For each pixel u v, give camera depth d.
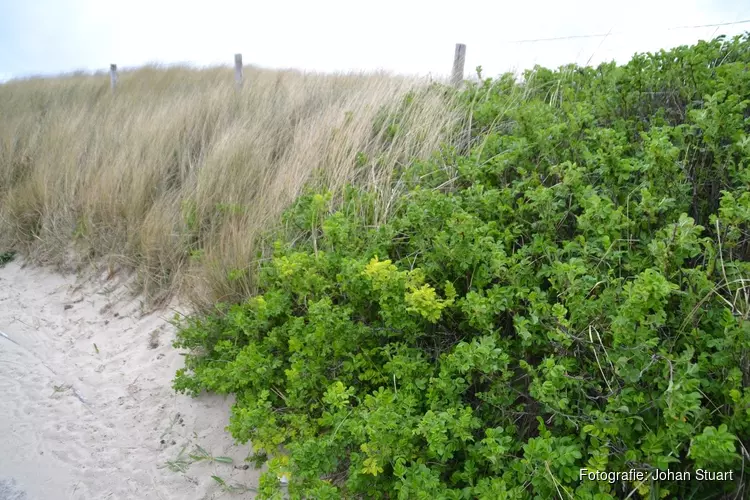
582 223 2.60
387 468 2.31
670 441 1.83
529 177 3.33
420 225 3.01
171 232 4.84
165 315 4.45
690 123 3.22
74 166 6.24
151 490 2.97
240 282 3.94
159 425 3.41
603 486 1.89
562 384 2.04
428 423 2.09
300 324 2.87
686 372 1.81
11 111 9.40
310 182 4.46
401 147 4.52
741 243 2.42
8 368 4.21
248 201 4.72
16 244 6.05
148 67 12.66
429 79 5.74
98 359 4.21
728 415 1.93
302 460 2.29
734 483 1.90
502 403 2.28
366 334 2.78
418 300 2.42
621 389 2.06
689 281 2.16
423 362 2.56
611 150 3.02
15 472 3.19
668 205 2.54
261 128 5.75
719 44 3.98
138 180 5.48
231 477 2.95
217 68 11.90
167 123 6.39
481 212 3.12
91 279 5.20
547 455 1.89
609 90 3.83
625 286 2.04
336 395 2.41
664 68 3.75
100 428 3.48
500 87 5.06
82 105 8.88
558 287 2.35
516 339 2.56
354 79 6.82
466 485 2.24
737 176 2.64
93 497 2.98
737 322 1.92
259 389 2.96
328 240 3.38
